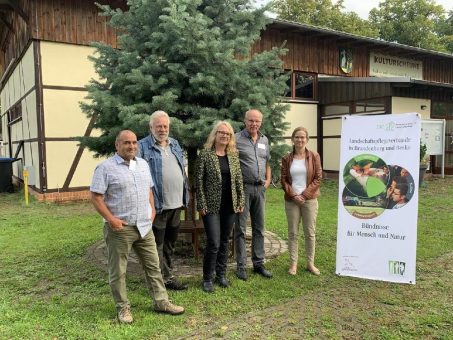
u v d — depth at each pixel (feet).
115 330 10.95
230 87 16.65
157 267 12.05
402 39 94.12
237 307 12.53
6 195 35.94
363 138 14.93
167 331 11.02
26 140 37.19
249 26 18.40
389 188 14.57
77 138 18.03
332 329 11.23
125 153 11.23
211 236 13.44
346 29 89.10
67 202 31.30
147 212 11.63
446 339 10.64
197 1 15.97
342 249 15.28
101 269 15.80
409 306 12.67
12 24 41.01
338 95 44.47
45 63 30.96
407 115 14.28
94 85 17.89
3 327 11.10
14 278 14.97
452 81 61.16
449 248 18.57
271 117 18.45
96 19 32.81
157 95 16.10
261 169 14.88
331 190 37.17
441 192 34.94
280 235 21.12
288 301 13.08
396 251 14.55
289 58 43.93
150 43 16.17
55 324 11.32
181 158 13.51
